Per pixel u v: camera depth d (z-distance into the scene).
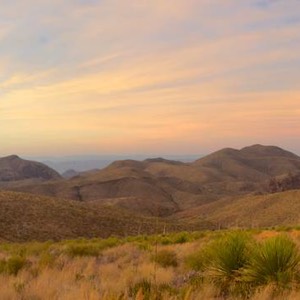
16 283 10.46
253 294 7.81
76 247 19.28
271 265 8.59
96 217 73.88
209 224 96.38
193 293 8.04
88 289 8.88
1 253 22.47
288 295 7.61
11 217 61.56
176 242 24.73
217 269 9.34
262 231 27.98
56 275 11.70
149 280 9.86
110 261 17.09
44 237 57.78
